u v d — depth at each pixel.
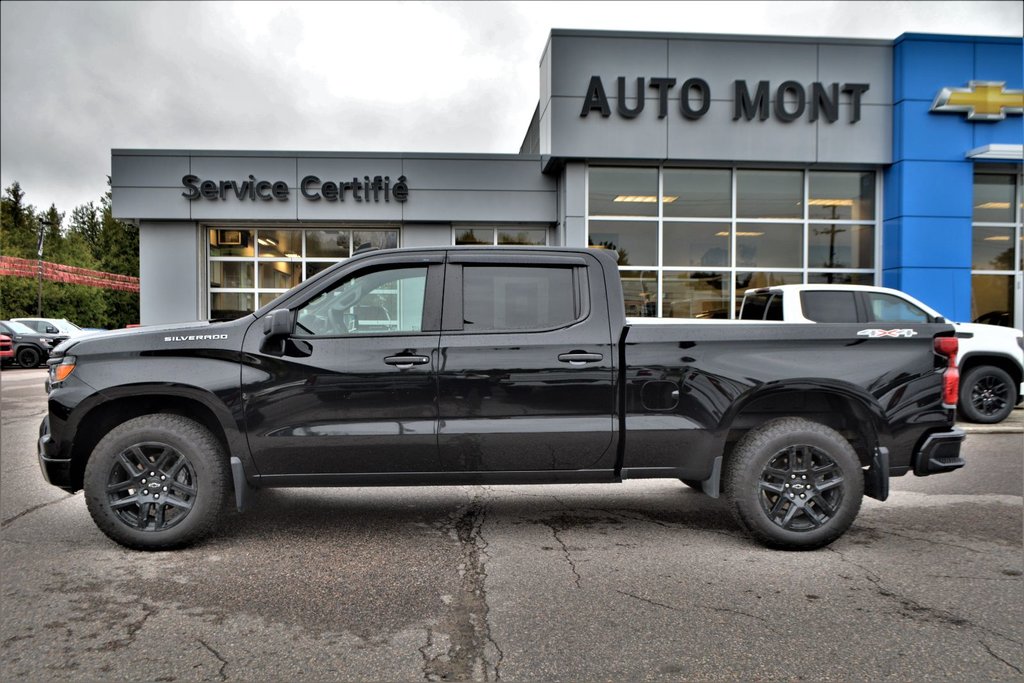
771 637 3.01
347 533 4.51
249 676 2.66
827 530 4.12
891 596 3.47
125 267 55.72
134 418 4.14
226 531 4.53
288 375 4.09
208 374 4.05
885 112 13.37
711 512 5.09
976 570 3.85
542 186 13.99
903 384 4.20
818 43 13.21
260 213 13.75
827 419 4.46
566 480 4.28
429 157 13.88
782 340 4.22
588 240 13.44
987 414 9.00
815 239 13.82
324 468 4.16
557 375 4.18
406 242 14.22
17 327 21.56
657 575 3.77
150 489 4.08
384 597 3.44
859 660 2.80
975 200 14.16
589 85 12.92
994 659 2.81
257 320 4.18
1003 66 13.26
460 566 3.90
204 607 3.30
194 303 13.94
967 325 9.12
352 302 4.28
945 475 6.25
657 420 4.21
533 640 2.98
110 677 2.64
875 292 8.52
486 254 4.33
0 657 2.79
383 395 4.12
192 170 13.65
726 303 13.69
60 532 4.45
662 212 13.57
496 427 4.14
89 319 48.56
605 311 4.29
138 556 4.02
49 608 3.28
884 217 13.73
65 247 52.16
